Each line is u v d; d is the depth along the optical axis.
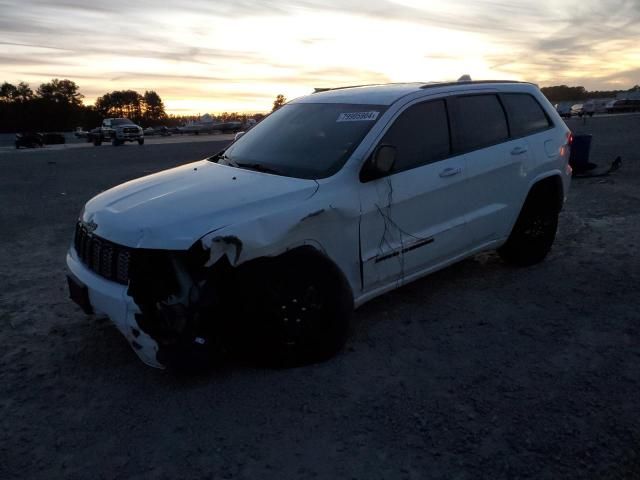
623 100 70.69
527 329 4.02
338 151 3.88
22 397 3.30
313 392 3.25
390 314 4.34
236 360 3.63
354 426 2.92
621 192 9.28
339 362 3.59
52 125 107.94
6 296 5.00
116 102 121.88
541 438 2.78
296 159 3.99
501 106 4.91
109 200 3.77
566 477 2.51
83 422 3.04
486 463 2.61
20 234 7.51
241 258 3.16
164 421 3.02
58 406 3.20
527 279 5.06
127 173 15.27
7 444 2.86
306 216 3.39
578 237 6.47
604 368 3.44
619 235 6.49
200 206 3.31
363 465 2.63
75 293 3.56
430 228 4.20
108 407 3.17
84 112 114.81
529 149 4.97
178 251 3.07
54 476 2.62
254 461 2.68
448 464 2.62
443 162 4.24
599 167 12.48
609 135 23.75
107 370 3.60
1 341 4.06
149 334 3.12
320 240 3.52
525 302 4.52
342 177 3.68
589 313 4.27
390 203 3.85
